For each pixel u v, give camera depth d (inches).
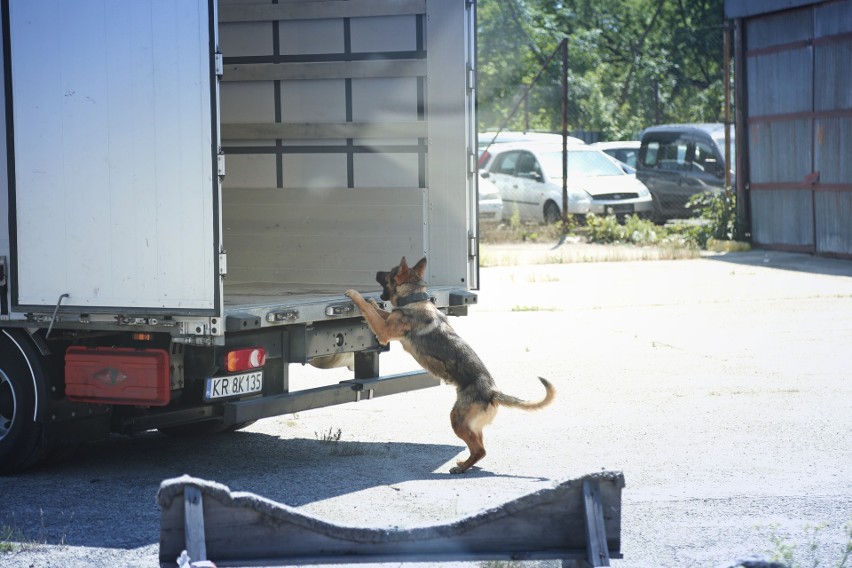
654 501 317.7
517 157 1277.1
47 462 367.2
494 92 2100.1
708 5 2258.9
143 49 323.9
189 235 321.1
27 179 342.3
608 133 1995.6
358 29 454.3
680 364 537.0
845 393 465.7
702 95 2075.5
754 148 1075.9
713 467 355.6
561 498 206.8
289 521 201.2
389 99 451.8
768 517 301.3
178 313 323.3
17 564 267.4
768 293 770.8
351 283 462.0
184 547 196.9
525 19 2192.4
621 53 2283.5
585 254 1019.9
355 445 397.7
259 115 478.6
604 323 665.0
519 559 206.7
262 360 350.3
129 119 326.3
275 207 476.4
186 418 356.5
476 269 441.1
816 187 984.3
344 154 463.2
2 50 343.6
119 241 330.6
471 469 360.2
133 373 337.1
